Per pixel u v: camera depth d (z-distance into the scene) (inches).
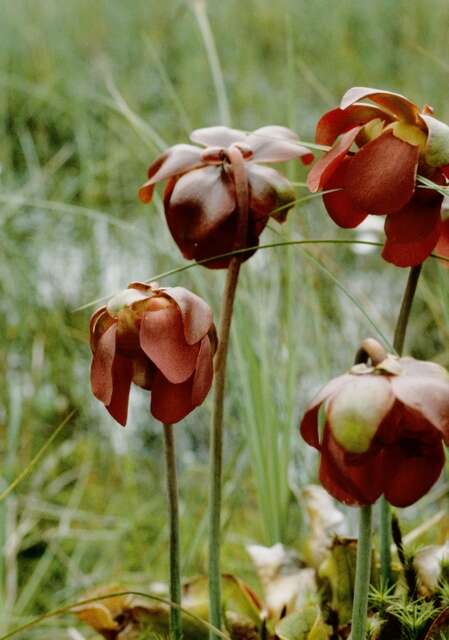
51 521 41.0
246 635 29.3
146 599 29.6
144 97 66.1
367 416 23.2
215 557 27.2
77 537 39.7
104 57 65.9
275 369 37.5
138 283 24.9
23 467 42.0
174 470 26.5
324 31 74.8
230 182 26.7
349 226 26.9
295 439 38.3
